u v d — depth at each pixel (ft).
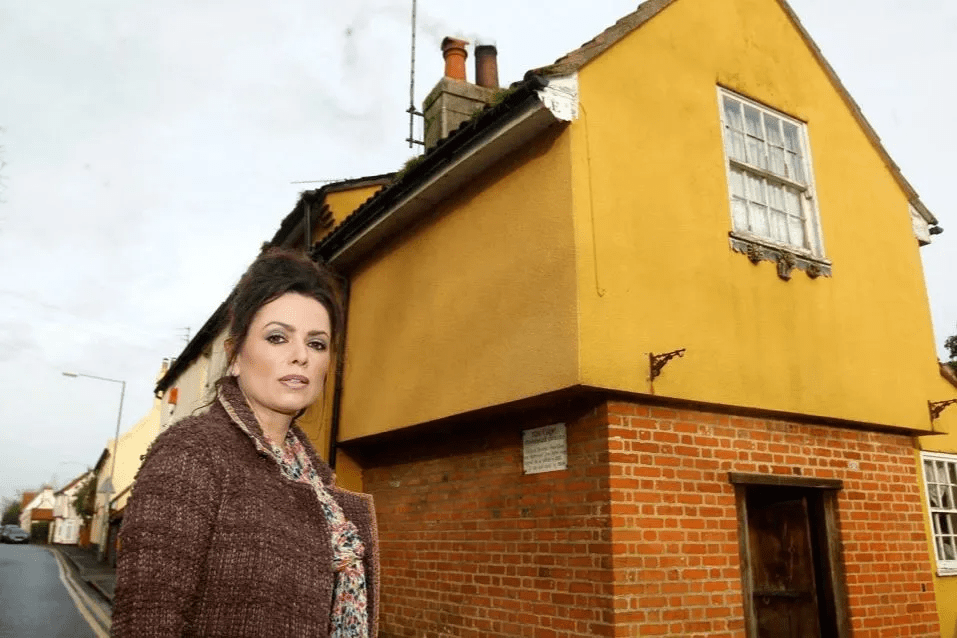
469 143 21.09
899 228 25.98
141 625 3.92
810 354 21.53
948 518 26.76
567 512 18.42
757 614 21.15
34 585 63.52
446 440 24.11
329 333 5.97
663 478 18.10
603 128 19.26
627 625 16.52
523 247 19.69
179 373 63.67
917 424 23.70
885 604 21.40
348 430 27.73
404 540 25.44
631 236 18.81
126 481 124.47
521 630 19.33
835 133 25.20
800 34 25.44
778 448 20.70
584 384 16.88
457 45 33.88
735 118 22.82
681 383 18.43
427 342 23.57
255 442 5.02
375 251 28.25
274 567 4.56
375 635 5.95
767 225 22.58
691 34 22.18
